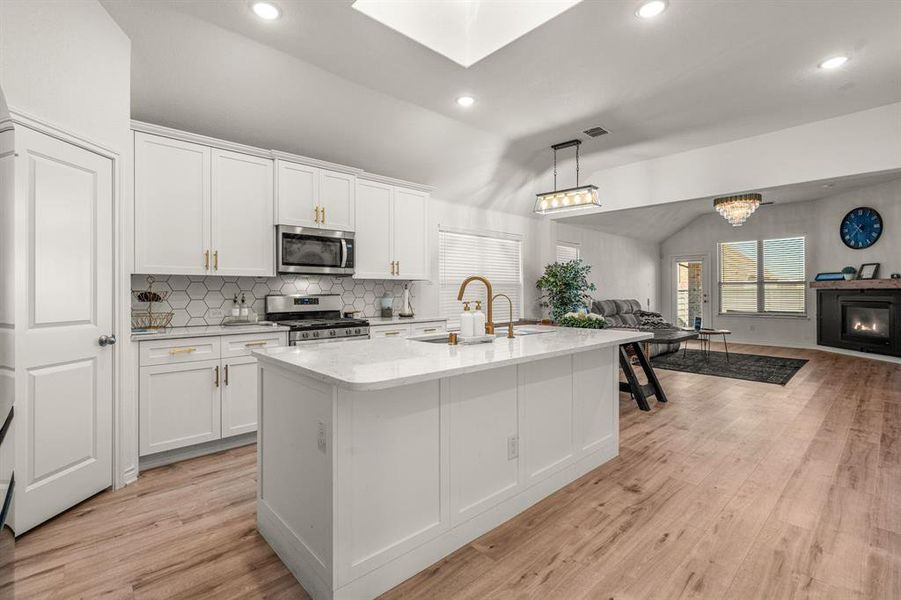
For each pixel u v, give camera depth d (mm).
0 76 1798
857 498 2279
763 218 8531
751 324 8695
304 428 1652
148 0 2367
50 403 2039
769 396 4488
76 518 2092
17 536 1905
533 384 2268
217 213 3152
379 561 1603
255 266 3354
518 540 1936
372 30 2635
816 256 7809
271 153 3408
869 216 6809
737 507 2201
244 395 3059
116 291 2396
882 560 1751
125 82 2469
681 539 1922
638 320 7547
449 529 1850
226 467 2723
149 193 2854
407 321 4223
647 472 2650
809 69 3166
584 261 7832
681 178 5102
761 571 1691
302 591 1609
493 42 2859
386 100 3568
